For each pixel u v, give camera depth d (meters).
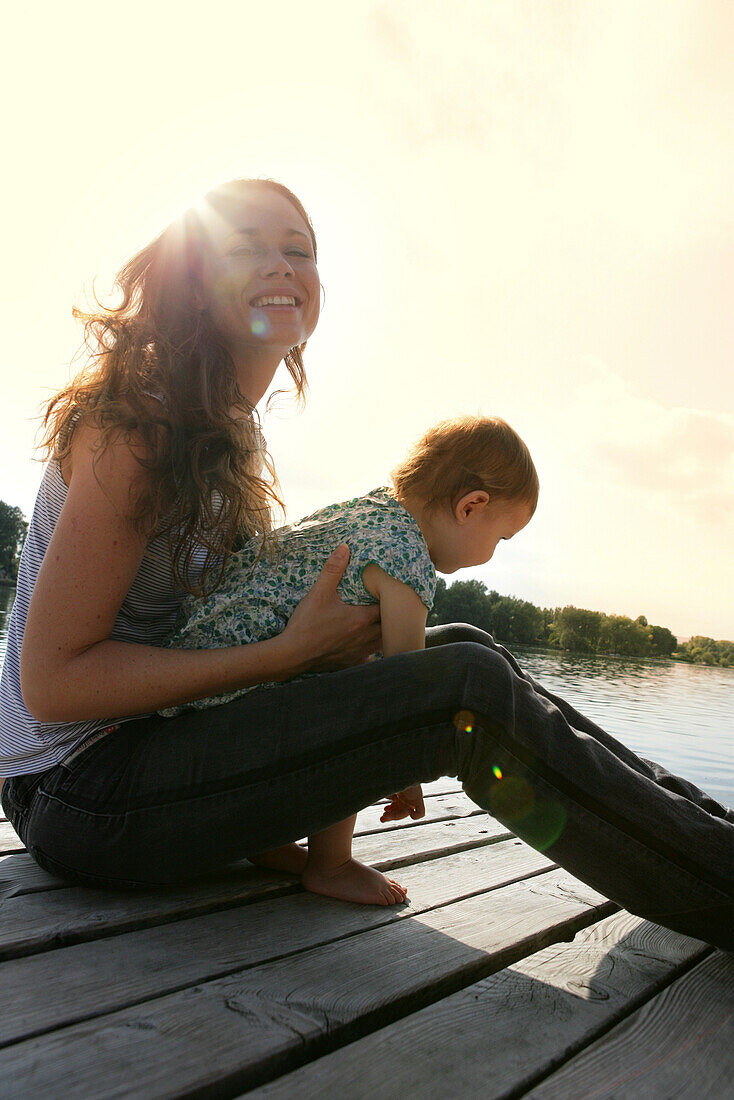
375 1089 0.93
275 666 1.38
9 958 1.21
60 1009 1.04
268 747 1.28
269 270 1.60
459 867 1.91
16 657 1.46
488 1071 0.99
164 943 1.30
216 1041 0.99
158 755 1.32
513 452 1.70
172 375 1.39
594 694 19.09
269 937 1.35
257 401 1.79
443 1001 1.19
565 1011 1.18
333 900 1.58
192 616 1.48
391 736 1.26
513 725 1.23
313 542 1.55
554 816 1.25
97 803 1.34
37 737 1.40
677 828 1.24
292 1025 1.04
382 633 1.47
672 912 1.26
